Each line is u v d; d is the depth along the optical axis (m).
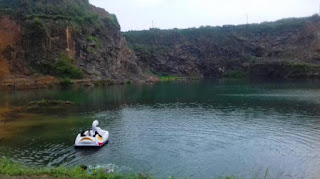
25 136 34.69
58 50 111.38
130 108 55.66
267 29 196.88
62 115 48.28
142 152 28.41
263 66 151.38
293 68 138.75
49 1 138.25
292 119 43.06
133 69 142.50
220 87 99.81
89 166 24.39
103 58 125.12
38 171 17.97
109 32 137.88
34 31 108.06
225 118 44.69
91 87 100.38
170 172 23.34
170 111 51.94
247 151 28.55
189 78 158.00
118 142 31.95
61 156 27.25
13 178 16.28
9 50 102.94
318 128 37.31
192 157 26.92
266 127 38.31
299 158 26.42
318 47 160.12
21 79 96.56
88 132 31.23
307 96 68.38
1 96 71.44
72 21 120.19
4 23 107.94
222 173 23.17
